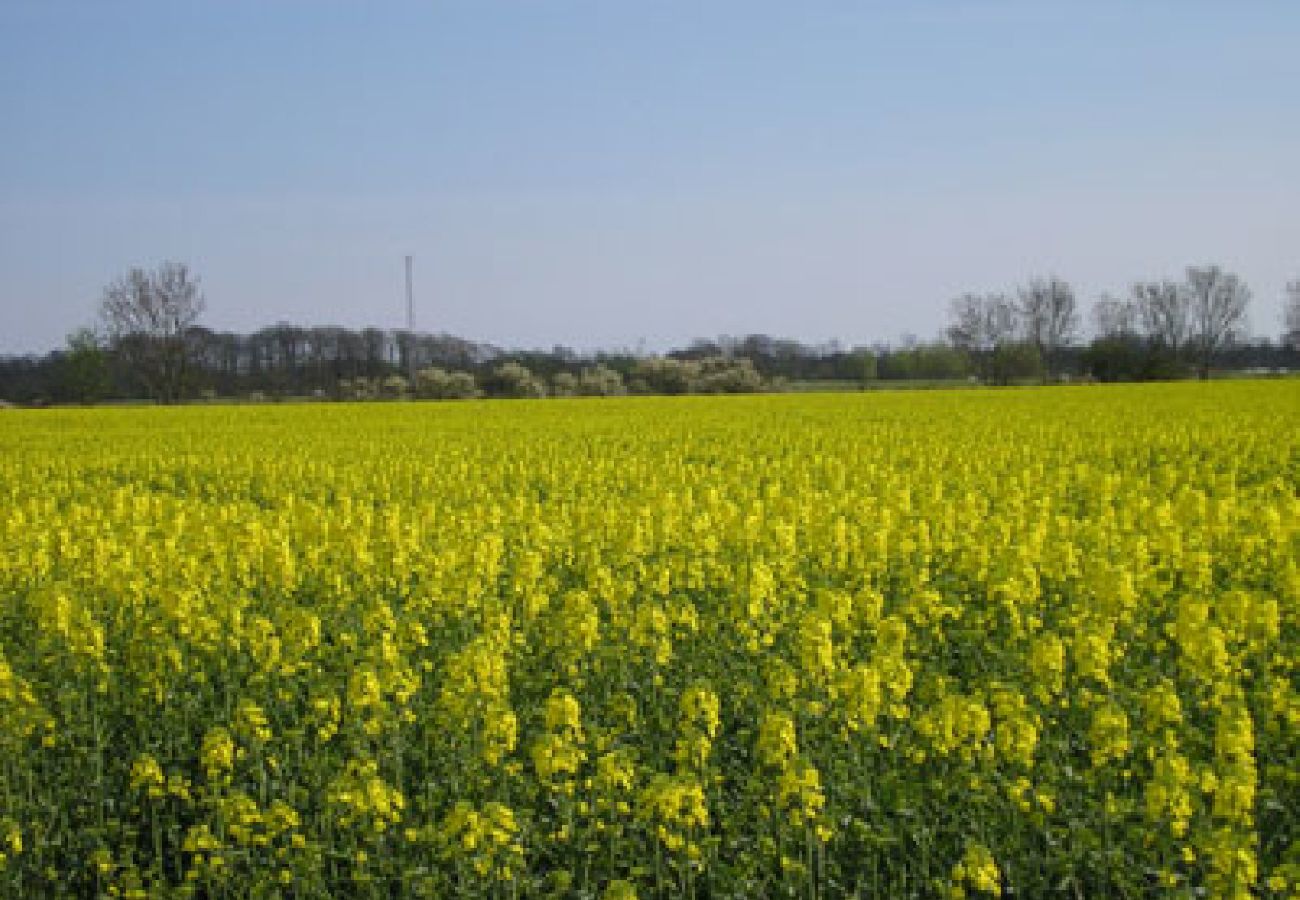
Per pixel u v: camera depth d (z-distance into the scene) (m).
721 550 15.61
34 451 36.25
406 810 8.80
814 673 9.51
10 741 9.60
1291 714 8.51
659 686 10.59
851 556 14.92
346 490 24.89
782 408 51.56
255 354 98.69
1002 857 7.82
